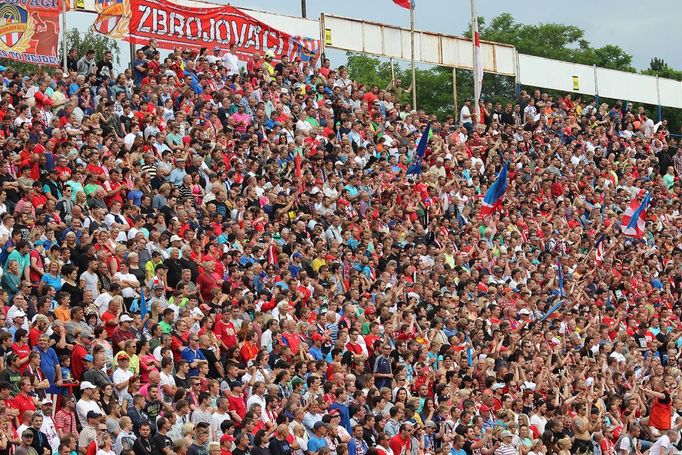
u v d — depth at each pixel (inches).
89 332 1561.3
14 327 1539.1
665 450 1951.3
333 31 2997.0
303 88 2650.1
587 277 2442.2
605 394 2079.2
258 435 1549.0
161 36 2586.1
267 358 1663.4
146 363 1562.5
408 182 2502.5
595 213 2770.7
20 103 2026.3
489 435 1787.6
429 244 2300.7
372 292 2034.9
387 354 1814.7
